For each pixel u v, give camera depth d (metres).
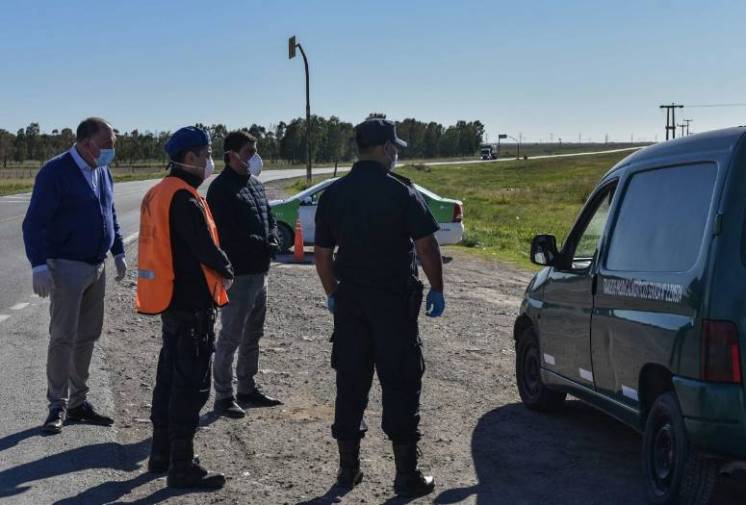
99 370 8.47
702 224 5.04
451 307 12.91
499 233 26.48
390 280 5.27
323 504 5.23
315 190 20.55
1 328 10.55
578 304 6.42
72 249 6.36
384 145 5.35
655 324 5.21
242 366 7.43
